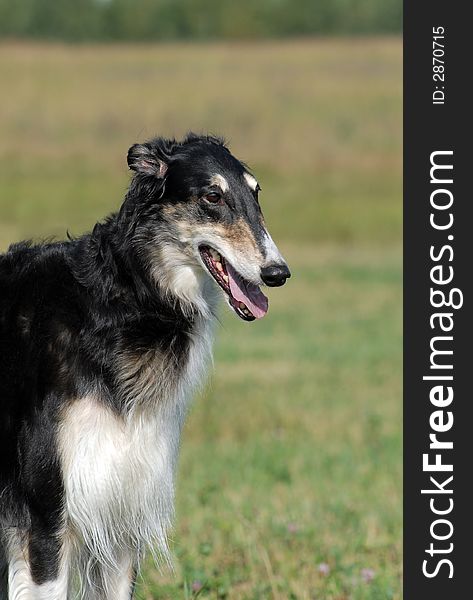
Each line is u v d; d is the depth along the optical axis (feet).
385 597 31.42
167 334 25.79
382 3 316.81
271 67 238.48
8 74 223.71
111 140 184.85
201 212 25.66
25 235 118.73
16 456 25.43
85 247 26.27
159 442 25.93
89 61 243.60
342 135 189.37
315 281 104.06
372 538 36.86
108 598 26.76
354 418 56.95
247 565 33.37
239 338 79.10
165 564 31.19
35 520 25.23
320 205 149.89
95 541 25.61
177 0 309.83
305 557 34.32
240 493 42.78
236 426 55.11
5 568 26.81
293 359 71.82
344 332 81.35
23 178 160.66
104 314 25.45
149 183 25.93
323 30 314.76
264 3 314.96
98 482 25.16
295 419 56.39
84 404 25.11
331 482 45.32
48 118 194.70
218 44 275.59
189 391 26.50
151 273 25.70
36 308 25.80
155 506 26.21
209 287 26.50
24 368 25.48
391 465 47.80
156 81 223.10
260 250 25.45
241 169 26.40
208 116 198.08
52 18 302.25
